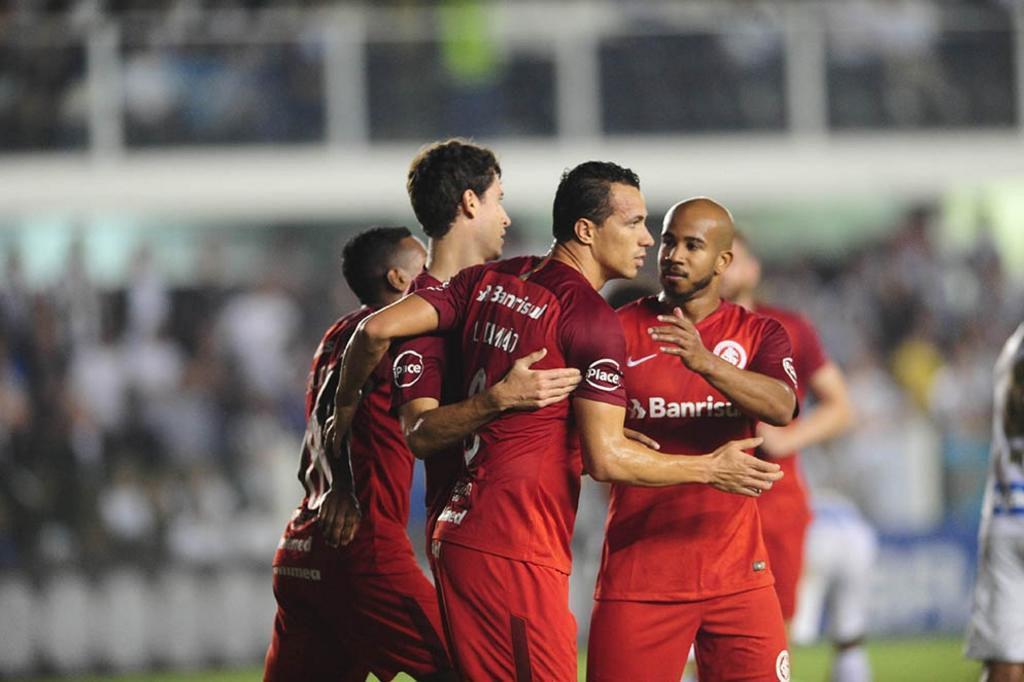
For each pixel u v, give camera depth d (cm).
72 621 3772
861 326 5059
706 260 1570
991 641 1778
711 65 5069
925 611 3947
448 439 1443
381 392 1641
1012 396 1788
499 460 1452
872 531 3950
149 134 4866
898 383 4888
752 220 5300
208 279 4944
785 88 5088
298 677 1716
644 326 1623
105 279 4797
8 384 4441
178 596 3825
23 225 4891
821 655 3531
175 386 4609
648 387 1606
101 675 3719
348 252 1759
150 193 4797
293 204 4872
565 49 5044
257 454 4294
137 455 4388
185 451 4453
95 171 4803
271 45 4944
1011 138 5128
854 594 2617
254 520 4147
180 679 3544
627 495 1617
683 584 1599
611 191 1481
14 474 4122
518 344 1454
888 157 5034
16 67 4825
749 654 1606
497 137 5022
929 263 5169
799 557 2130
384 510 1653
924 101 5138
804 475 4238
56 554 3972
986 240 5200
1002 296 5116
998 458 1808
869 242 5275
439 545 1479
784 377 1574
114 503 4084
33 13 4847
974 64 5162
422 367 1498
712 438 1609
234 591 3859
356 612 1647
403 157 4956
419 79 4994
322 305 4975
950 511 4297
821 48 5097
